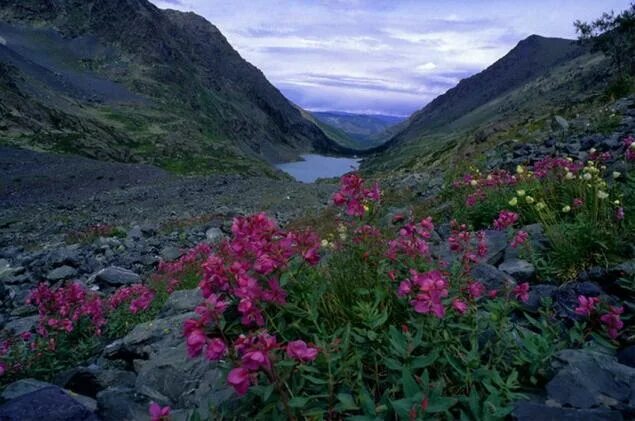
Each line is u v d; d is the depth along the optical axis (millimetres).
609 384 3127
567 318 4113
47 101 179250
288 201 31766
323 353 2867
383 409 2713
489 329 3674
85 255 16844
